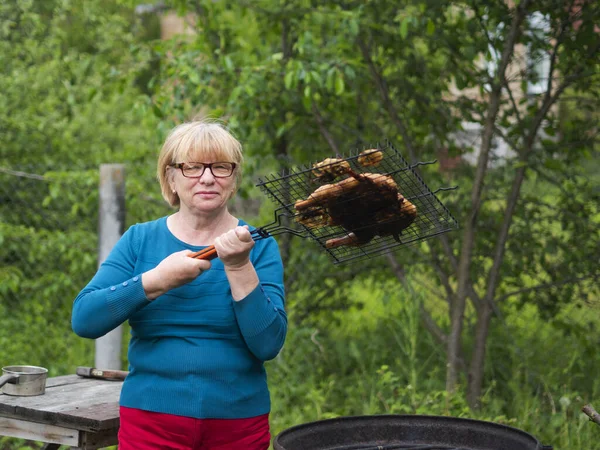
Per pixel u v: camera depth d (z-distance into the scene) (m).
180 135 2.35
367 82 5.30
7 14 6.73
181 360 2.28
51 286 5.63
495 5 4.59
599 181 5.08
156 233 2.42
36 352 5.61
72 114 6.99
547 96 4.80
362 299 5.88
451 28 4.79
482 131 5.01
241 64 5.32
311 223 2.34
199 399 2.26
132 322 2.35
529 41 4.78
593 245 5.06
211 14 5.34
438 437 2.87
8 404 2.79
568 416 4.55
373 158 2.35
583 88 4.84
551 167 4.92
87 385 3.14
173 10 5.80
